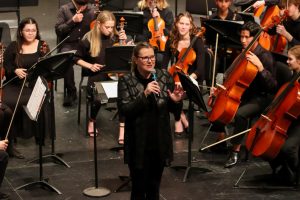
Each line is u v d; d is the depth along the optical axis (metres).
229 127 10.56
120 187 8.07
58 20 11.84
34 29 9.66
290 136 8.22
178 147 9.76
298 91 7.93
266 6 11.92
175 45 10.26
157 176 6.97
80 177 8.54
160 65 11.41
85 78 13.38
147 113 6.68
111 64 9.67
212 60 11.09
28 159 9.20
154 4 12.27
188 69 10.12
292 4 10.71
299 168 8.19
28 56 9.71
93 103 7.81
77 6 11.76
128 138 6.81
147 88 6.39
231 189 8.20
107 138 10.11
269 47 10.88
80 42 10.40
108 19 10.25
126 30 11.47
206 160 9.24
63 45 11.78
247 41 9.01
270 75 8.82
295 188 8.22
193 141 10.03
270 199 7.89
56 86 12.66
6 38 11.29
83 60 10.42
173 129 10.53
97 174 8.06
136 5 13.81
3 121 9.12
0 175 7.45
